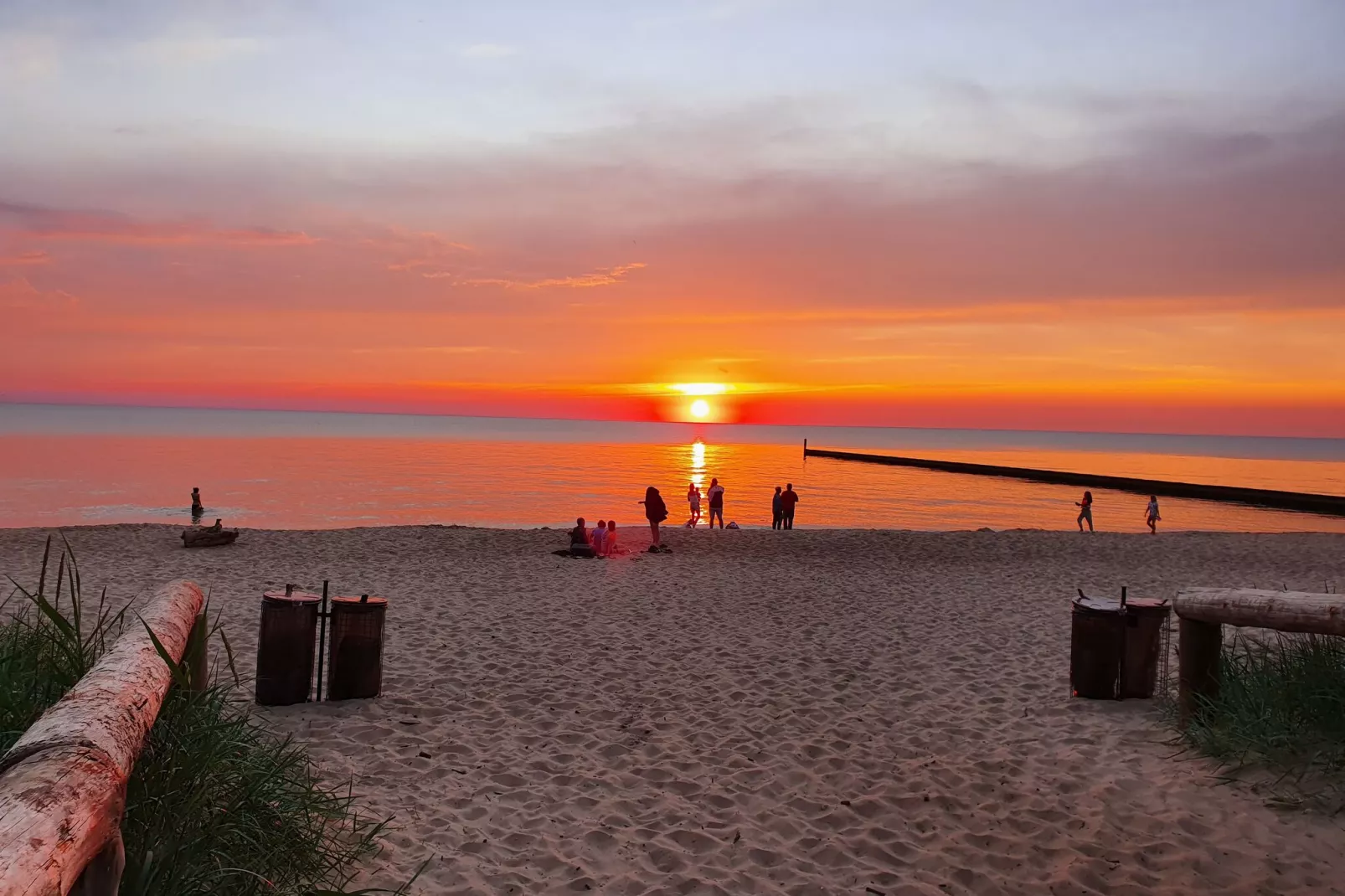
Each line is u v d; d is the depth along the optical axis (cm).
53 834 178
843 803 525
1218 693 602
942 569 1658
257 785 380
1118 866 438
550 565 1606
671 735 651
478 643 941
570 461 7456
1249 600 559
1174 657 884
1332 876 412
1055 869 439
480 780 554
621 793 539
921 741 639
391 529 2069
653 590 1336
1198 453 19025
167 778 326
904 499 4466
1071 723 674
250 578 1377
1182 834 466
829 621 1108
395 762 578
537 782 554
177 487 4069
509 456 7806
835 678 821
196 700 383
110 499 3484
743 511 3712
